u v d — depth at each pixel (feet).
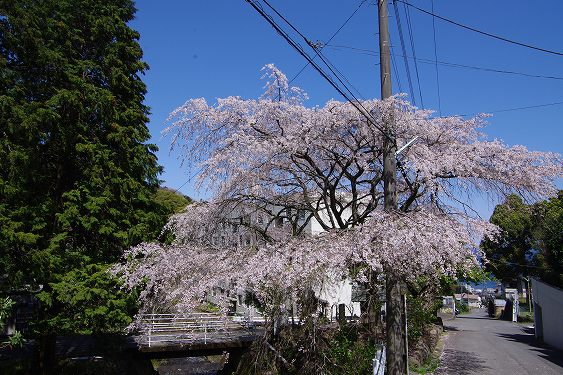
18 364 49.85
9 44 44.55
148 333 56.24
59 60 47.83
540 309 66.64
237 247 40.06
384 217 31.58
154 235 53.16
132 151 53.93
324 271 31.32
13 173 41.78
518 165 37.37
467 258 34.06
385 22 34.35
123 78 54.39
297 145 37.70
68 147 50.14
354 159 40.78
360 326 41.60
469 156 37.32
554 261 62.13
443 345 57.26
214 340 57.52
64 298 43.55
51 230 48.55
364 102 37.04
